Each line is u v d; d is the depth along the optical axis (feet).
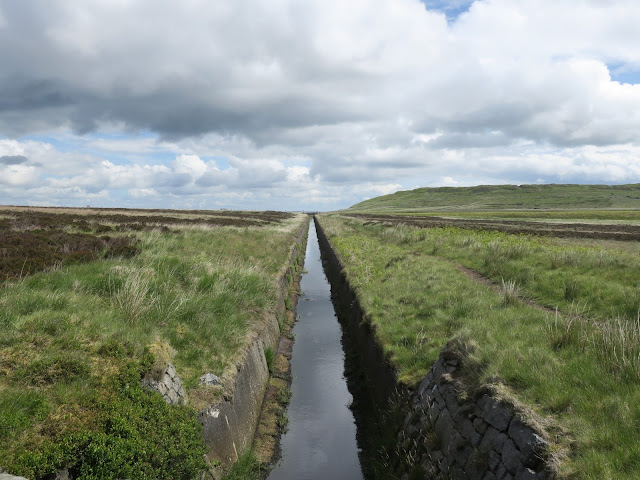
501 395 18.12
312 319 58.49
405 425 24.86
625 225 152.56
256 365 33.96
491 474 16.38
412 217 243.19
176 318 30.35
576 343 21.99
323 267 99.86
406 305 39.58
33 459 13.99
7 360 19.03
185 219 122.31
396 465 23.77
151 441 17.22
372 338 36.50
